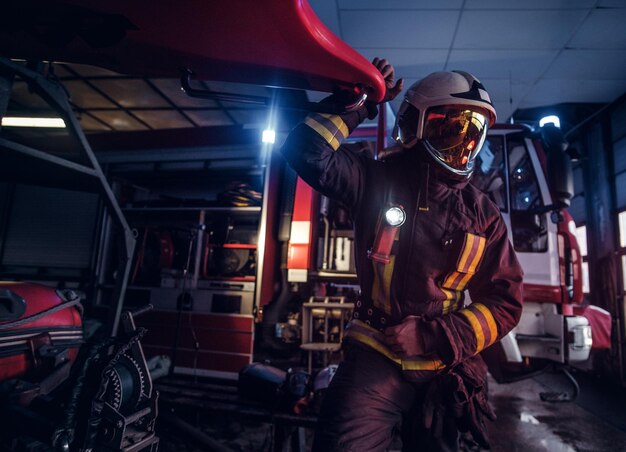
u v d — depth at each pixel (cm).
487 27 432
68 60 98
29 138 483
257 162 411
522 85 546
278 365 358
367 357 101
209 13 74
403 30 443
